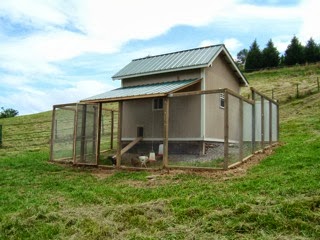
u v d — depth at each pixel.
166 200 8.24
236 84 18.69
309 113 25.06
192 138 15.38
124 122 17.72
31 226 7.19
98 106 14.45
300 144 14.96
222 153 14.81
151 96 12.82
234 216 6.74
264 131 15.29
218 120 16.38
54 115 16.23
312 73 45.81
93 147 14.43
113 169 13.52
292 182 8.77
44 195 9.80
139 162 13.94
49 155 17.78
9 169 14.29
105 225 6.82
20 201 9.20
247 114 15.24
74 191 10.10
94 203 8.78
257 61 62.84
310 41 62.56
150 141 16.67
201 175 11.01
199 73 15.59
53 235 6.61
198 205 7.70
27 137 27.31
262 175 10.09
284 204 6.85
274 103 16.38
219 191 8.75
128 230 6.64
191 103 15.61
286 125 21.94
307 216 6.35
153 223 6.86
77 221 7.16
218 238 5.93
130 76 17.53
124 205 8.20
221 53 17.09
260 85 41.88
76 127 15.09
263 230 6.08
